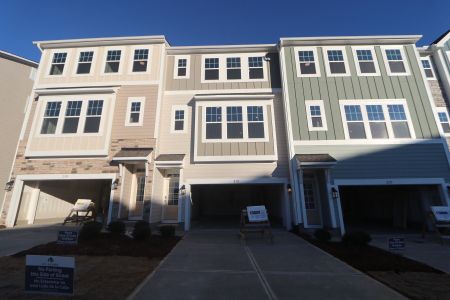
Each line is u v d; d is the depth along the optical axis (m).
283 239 8.88
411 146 11.17
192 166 11.73
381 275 5.03
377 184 10.76
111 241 7.65
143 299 3.85
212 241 8.49
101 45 13.30
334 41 12.78
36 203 12.22
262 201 17.30
